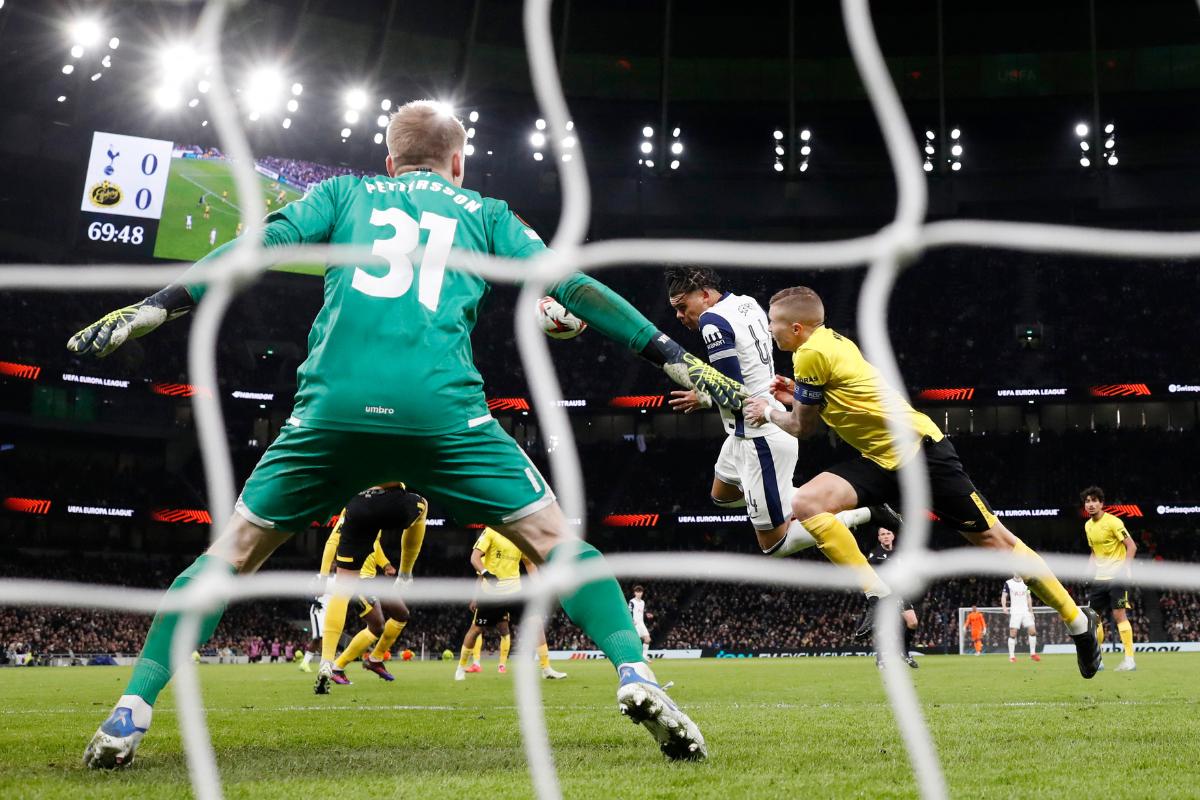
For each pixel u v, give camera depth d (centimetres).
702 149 3625
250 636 3372
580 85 3444
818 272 3691
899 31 3419
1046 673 1011
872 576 539
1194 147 3447
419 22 3284
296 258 316
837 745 374
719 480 669
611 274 3853
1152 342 3559
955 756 340
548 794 217
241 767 333
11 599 267
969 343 3662
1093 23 3281
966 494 541
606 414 3900
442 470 329
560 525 331
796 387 551
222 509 267
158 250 3078
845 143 3609
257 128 3159
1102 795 261
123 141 3067
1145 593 3000
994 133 3547
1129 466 3438
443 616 3538
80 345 290
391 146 383
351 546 771
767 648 3123
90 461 3619
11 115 3020
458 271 344
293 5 3052
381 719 527
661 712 320
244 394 3588
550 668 1074
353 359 324
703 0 3459
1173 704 563
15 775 310
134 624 3325
